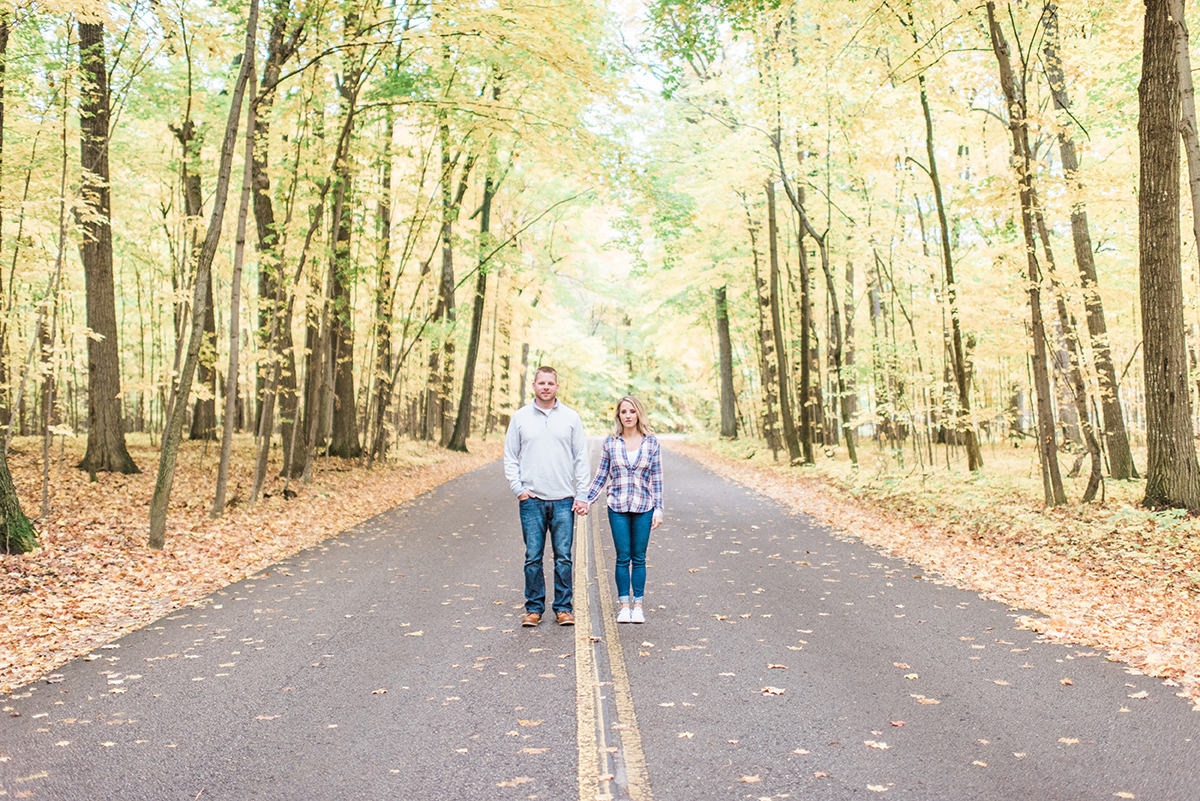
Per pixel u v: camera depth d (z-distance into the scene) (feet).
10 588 22.80
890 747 11.69
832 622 19.53
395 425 93.20
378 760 11.33
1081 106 47.70
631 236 67.05
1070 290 41.37
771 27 47.83
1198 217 24.56
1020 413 90.33
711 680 14.98
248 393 105.19
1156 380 32.42
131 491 44.68
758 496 52.11
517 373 133.69
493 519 40.40
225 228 66.03
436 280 99.35
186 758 11.44
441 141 58.70
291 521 38.65
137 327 100.17
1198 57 41.73
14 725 12.87
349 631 18.92
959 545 31.42
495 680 15.07
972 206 38.58
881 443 74.38
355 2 38.09
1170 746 11.63
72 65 35.78
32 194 39.01
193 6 38.91
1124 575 24.48
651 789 10.33
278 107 46.37
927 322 65.57
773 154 66.08
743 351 126.31
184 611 21.27
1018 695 14.02
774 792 10.21
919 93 45.70
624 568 19.84
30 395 86.17
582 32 43.83
